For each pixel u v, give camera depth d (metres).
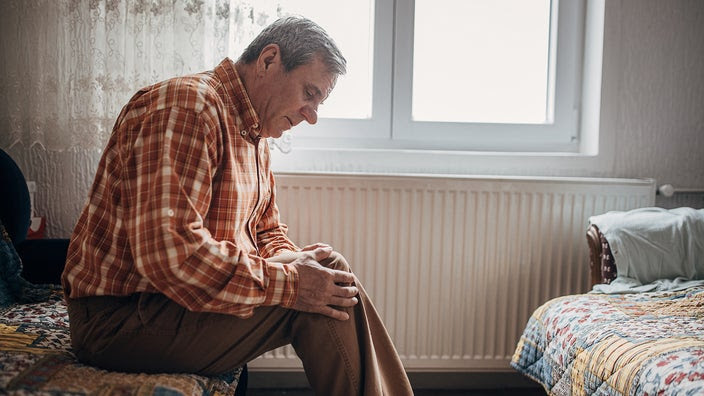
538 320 1.74
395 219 2.06
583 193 2.09
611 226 1.85
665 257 1.79
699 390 1.05
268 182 1.55
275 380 2.20
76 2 1.87
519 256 2.09
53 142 1.93
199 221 1.07
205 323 1.15
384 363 1.26
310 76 1.27
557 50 2.32
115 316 1.14
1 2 1.90
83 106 1.89
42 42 1.90
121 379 1.08
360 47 2.27
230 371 1.27
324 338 1.19
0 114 1.95
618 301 1.64
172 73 1.91
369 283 2.07
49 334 1.31
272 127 1.32
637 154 2.26
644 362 1.24
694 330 1.37
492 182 2.06
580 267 2.11
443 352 2.12
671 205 2.30
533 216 2.09
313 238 2.04
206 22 1.91
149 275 1.03
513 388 2.25
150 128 1.08
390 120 2.28
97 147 1.92
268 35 1.28
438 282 2.09
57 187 2.02
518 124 2.33
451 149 2.31
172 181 1.04
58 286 1.60
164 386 1.05
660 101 2.25
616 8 2.20
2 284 1.52
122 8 1.89
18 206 1.59
